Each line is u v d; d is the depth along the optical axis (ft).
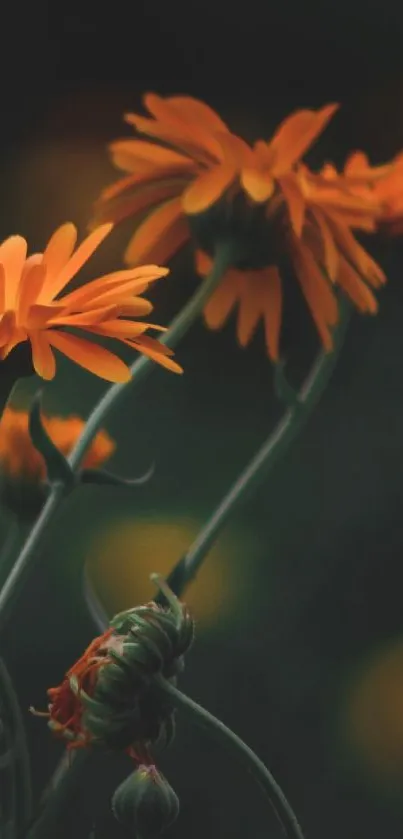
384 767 4.29
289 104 6.93
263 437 5.41
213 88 6.99
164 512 4.79
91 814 3.98
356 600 4.73
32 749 4.25
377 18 6.80
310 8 6.84
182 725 4.40
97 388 4.91
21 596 4.39
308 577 4.77
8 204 6.58
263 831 4.30
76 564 4.43
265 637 4.58
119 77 6.98
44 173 6.63
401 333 5.83
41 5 6.98
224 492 5.02
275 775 4.37
